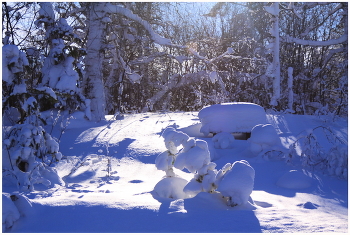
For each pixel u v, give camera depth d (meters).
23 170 6.20
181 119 12.37
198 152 4.80
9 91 7.57
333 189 5.83
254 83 20.89
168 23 20.44
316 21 24.12
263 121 9.90
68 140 10.10
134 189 5.53
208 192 4.71
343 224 3.57
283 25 25.17
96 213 3.65
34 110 6.87
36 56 11.55
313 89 22.89
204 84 21.00
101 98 14.05
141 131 10.74
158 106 21.36
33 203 3.73
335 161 6.61
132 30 18.88
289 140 9.33
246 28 24.41
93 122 12.49
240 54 21.69
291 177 6.15
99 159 8.28
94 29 14.45
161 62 22.92
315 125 11.27
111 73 19.70
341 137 9.91
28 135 6.16
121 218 3.56
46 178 5.94
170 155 5.38
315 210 4.41
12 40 10.18
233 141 9.08
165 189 4.95
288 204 4.85
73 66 12.05
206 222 3.52
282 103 18.89
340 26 21.39
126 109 19.61
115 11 15.02
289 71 17.27
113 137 10.15
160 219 3.58
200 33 23.31
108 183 6.29
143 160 8.21
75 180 6.62
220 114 9.77
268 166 7.32
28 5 12.49
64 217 3.54
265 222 3.55
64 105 11.81
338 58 23.27
